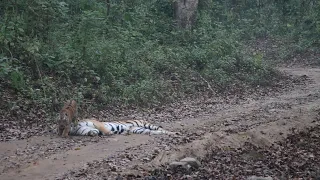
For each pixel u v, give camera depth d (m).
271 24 31.89
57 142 9.31
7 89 12.30
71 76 14.00
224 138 9.73
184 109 13.74
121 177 7.27
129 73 15.80
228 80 17.95
